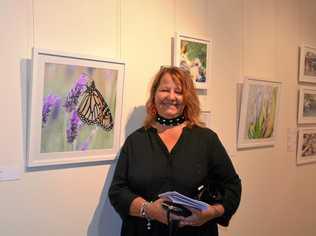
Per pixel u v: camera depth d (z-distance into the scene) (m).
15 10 1.60
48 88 1.64
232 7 2.47
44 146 1.65
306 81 2.98
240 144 2.52
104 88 1.82
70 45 1.75
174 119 1.77
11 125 1.60
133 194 1.65
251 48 2.59
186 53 2.15
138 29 1.99
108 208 1.91
